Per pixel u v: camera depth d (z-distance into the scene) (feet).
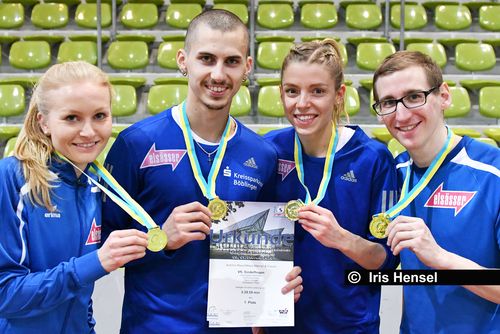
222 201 5.81
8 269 5.01
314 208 5.91
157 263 5.88
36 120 5.23
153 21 23.61
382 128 19.07
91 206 5.56
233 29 5.56
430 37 23.38
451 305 5.71
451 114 18.97
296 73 5.97
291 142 6.72
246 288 5.95
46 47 21.80
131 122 20.84
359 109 19.75
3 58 22.85
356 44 22.56
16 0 24.36
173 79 20.04
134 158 5.91
